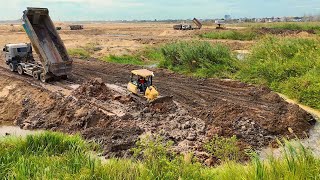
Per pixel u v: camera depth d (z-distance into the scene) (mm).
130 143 13984
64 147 11625
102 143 14195
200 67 29531
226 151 11695
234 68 28188
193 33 67250
